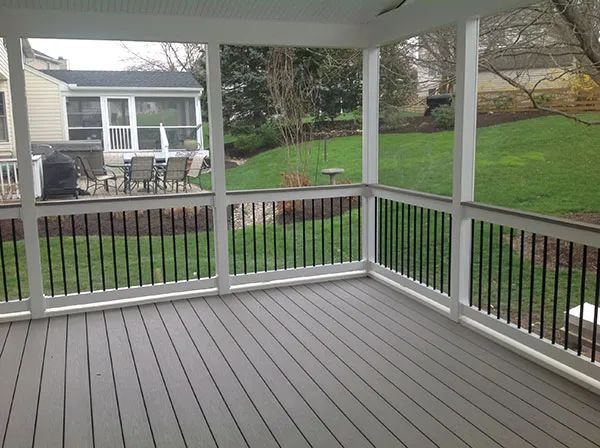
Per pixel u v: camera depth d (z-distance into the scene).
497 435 2.42
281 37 4.40
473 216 3.68
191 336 3.69
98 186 5.07
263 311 4.21
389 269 4.88
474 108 3.69
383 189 4.83
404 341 3.56
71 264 6.26
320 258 6.94
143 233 6.86
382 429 2.49
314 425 2.53
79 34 3.86
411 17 4.08
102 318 4.07
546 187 4.27
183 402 2.77
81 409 2.71
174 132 5.64
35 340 3.64
